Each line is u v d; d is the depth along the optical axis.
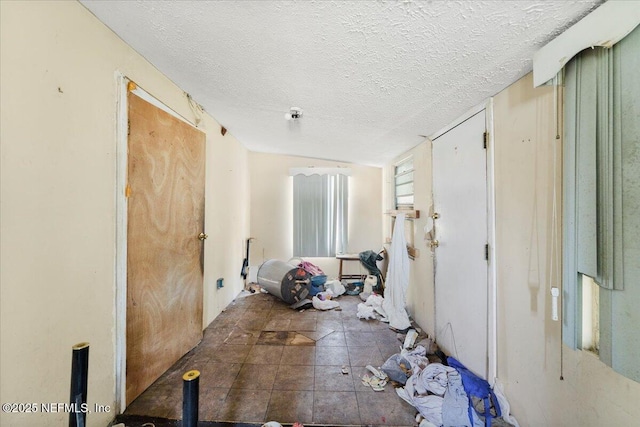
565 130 1.03
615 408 0.93
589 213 0.93
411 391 1.63
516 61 1.22
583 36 0.89
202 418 1.48
